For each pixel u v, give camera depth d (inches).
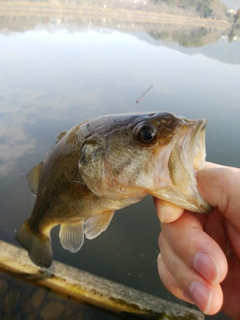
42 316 7.8
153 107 23.2
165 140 4.2
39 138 17.7
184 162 4.0
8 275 8.5
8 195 13.3
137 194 4.6
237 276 4.7
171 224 4.2
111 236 12.1
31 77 29.6
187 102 25.0
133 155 4.4
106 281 8.2
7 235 11.3
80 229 6.0
